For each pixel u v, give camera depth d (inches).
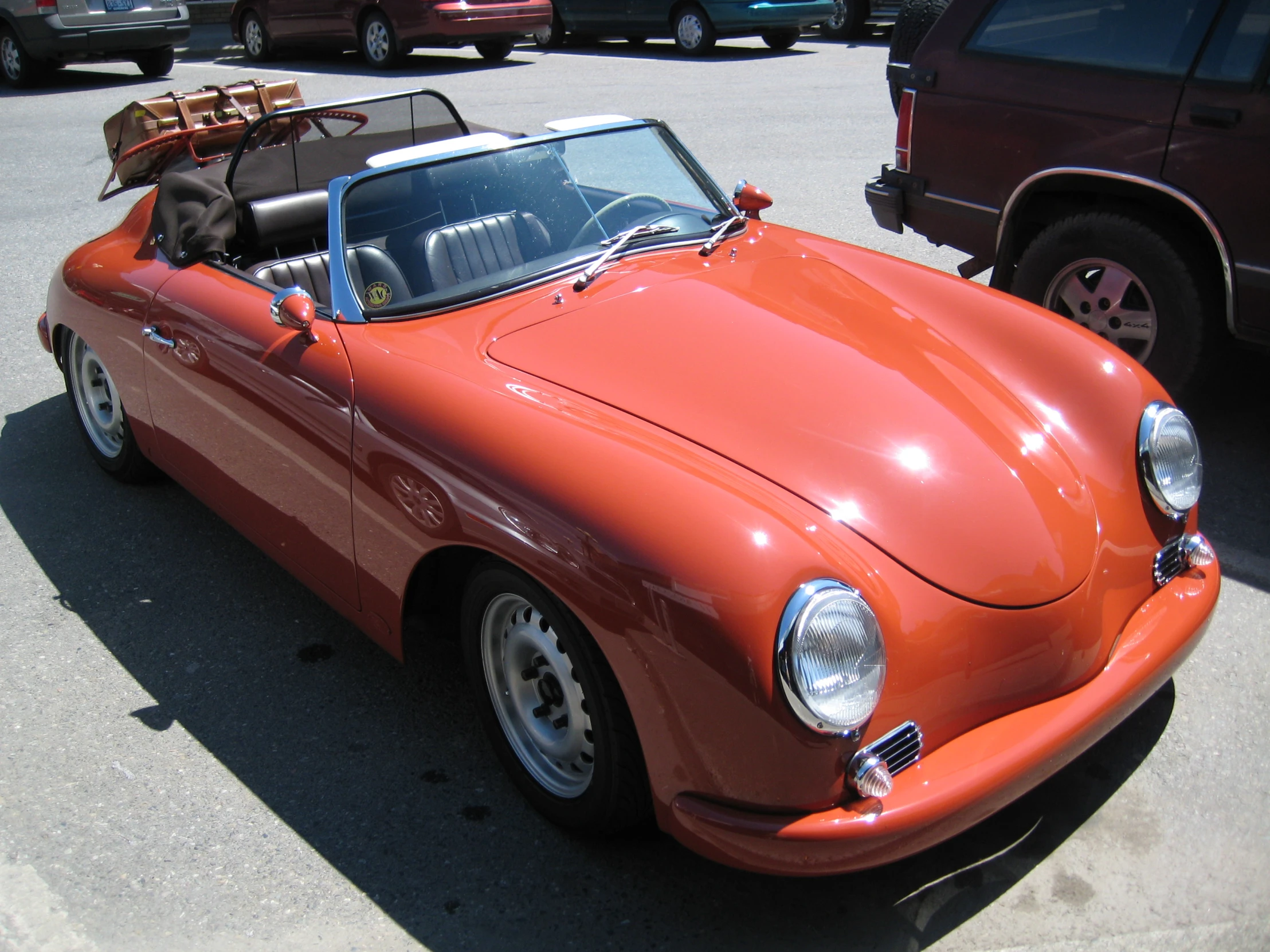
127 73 565.6
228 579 150.9
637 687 87.0
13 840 107.5
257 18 579.2
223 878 102.3
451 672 131.4
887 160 330.6
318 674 131.3
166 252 149.9
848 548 88.8
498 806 110.1
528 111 411.5
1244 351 206.5
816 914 96.1
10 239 291.6
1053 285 186.5
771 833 83.3
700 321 117.4
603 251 132.2
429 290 124.2
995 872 99.3
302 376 117.3
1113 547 101.0
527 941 94.7
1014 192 187.0
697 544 84.2
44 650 136.7
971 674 88.9
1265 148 156.4
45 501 172.2
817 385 106.9
